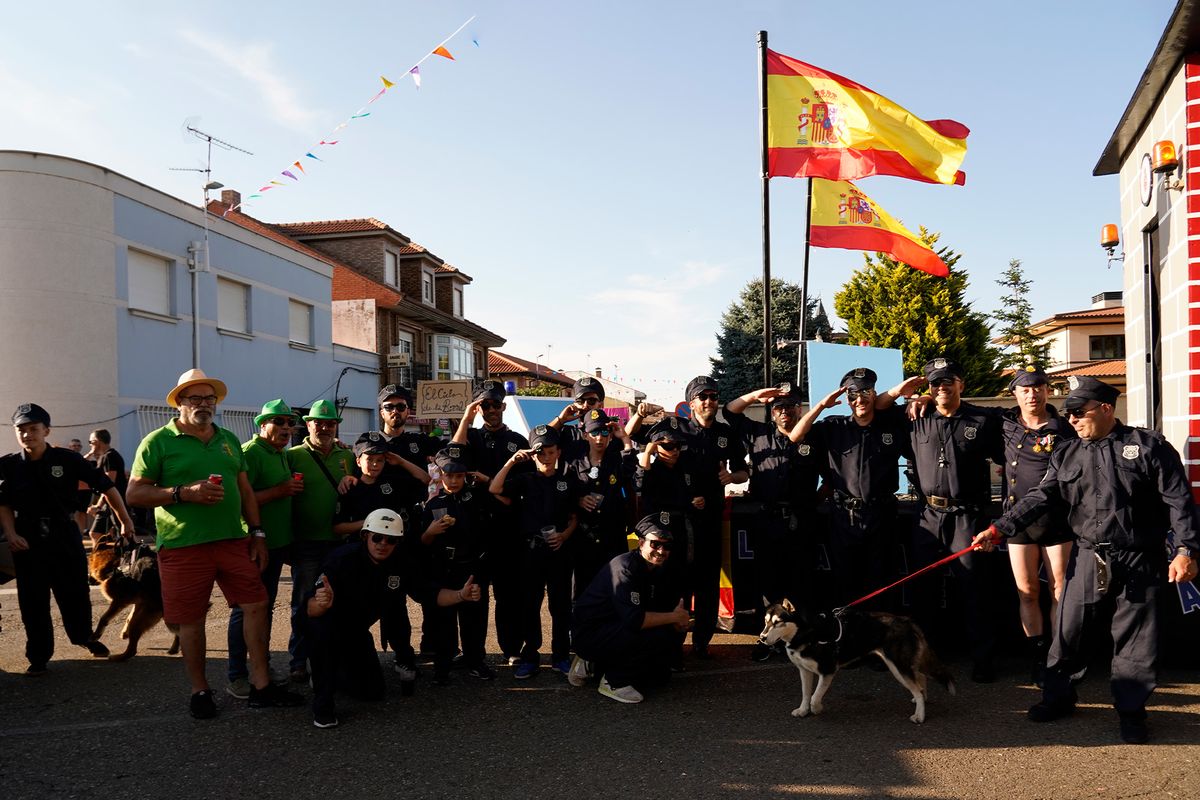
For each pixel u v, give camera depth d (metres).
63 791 3.85
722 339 37.56
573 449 6.08
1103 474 4.33
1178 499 4.14
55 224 14.84
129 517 6.27
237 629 5.24
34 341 14.63
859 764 4.06
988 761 4.06
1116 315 34.81
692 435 5.94
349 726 4.70
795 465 5.90
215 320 18.75
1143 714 4.24
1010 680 5.41
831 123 8.66
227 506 4.87
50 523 5.79
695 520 5.86
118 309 15.89
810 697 4.85
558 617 5.77
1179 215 5.79
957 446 5.51
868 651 4.75
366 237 29.91
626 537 6.33
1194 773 3.85
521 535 5.74
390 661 6.11
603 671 5.22
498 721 4.77
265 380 20.72
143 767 4.12
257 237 20.47
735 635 6.83
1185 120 5.64
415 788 3.86
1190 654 5.44
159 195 17.09
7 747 4.39
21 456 5.78
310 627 4.68
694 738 4.46
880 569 5.74
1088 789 3.70
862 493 5.70
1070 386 4.46
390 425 6.30
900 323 31.58
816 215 9.16
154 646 6.62
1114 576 4.31
